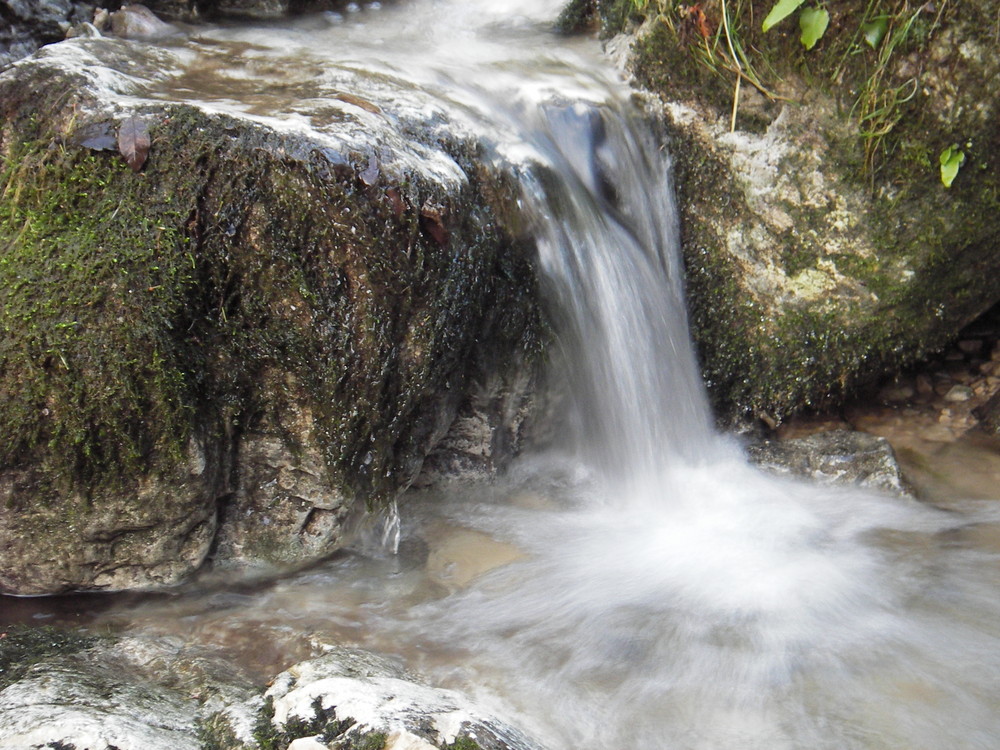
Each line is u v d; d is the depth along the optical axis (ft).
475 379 11.20
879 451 12.64
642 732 8.34
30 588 9.60
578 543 11.41
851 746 8.20
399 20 15.83
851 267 12.53
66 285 8.59
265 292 9.20
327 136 9.25
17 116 9.39
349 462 9.84
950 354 15.07
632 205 12.98
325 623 9.75
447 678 8.95
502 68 13.39
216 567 10.21
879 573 10.79
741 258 13.07
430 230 9.73
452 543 11.34
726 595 10.43
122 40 12.23
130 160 8.89
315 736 7.17
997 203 12.00
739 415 13.70
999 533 11.47
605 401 12.46
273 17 15.38
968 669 9.17
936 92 11.39
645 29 13.14
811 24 11.34
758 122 12.49
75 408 8.63
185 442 9.03
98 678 8.10
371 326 9.46
